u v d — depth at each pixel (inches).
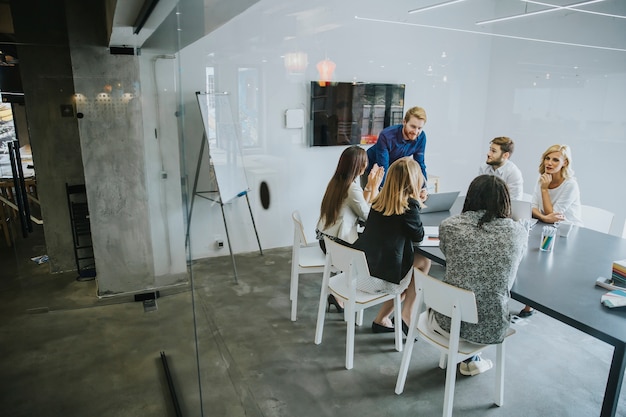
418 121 157.5
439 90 202.5
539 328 117.4
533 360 103.3
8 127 152.5
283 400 89.5
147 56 133.7
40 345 117.9
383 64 186.4
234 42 156.0
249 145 166.6
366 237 103.9
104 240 142.1
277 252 177.2
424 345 110.7
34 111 151.6
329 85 177.0
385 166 163.8
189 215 131.4
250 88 163.2
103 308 139.3
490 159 140.7
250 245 171.0
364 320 124.3
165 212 144.6
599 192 169.5
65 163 158.2
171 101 138.1
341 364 102.6
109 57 134.2
